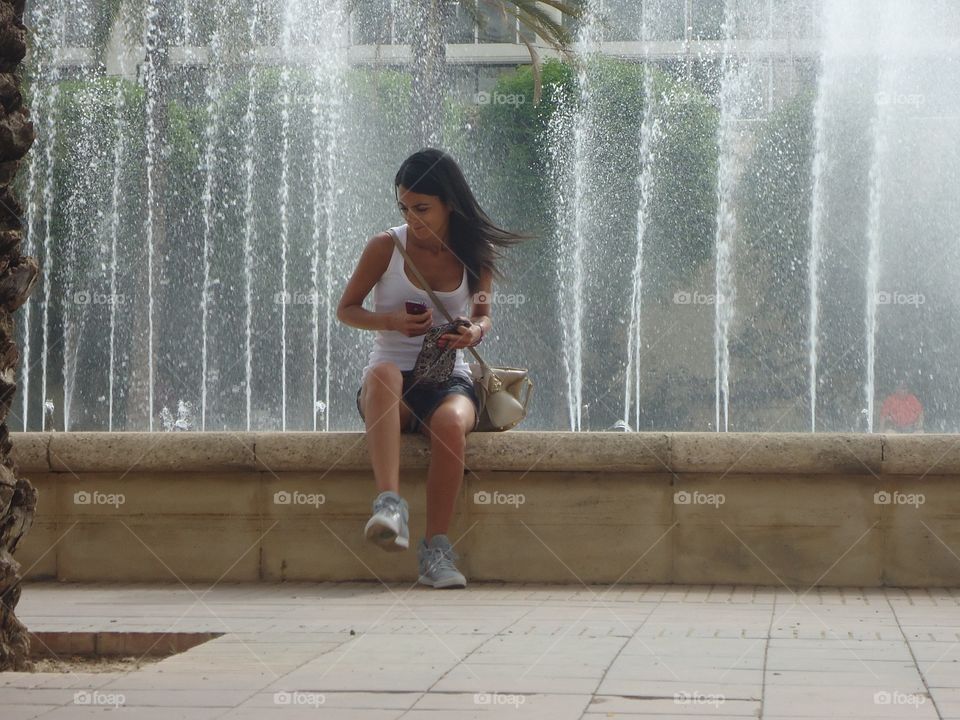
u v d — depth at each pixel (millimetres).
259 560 5438
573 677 3197
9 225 3836
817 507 5191
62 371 25422
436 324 5273
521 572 5312
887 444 5074
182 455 5414
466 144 28797
